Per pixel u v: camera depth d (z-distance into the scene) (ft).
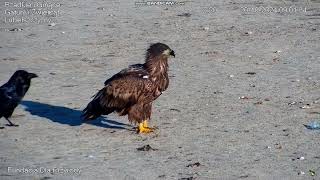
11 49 86.94
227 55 79.82
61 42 89.76
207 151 50.16
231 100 62.28
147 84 53.57
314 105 60.08
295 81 67.97
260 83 67.72
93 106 55.06
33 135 55.06
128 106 53.98
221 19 99.91
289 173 45.75
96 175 46.52
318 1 110.01
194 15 103.30
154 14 105.19
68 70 75.87
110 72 74.49
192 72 72.90
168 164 47.96
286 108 59.52
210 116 58.08
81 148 51.80
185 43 86.89
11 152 51.47
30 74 57.67
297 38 86.69
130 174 46.39
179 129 55.16
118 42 88.79
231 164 47.52
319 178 44.80
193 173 46.14
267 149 50.19
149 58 54.13
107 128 56.39
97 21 101.65
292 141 51.62
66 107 62.39
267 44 84.23
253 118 57.11
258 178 45.03
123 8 110.11
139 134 54.44
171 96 64.18
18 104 58.65
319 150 49.73
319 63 74.69
